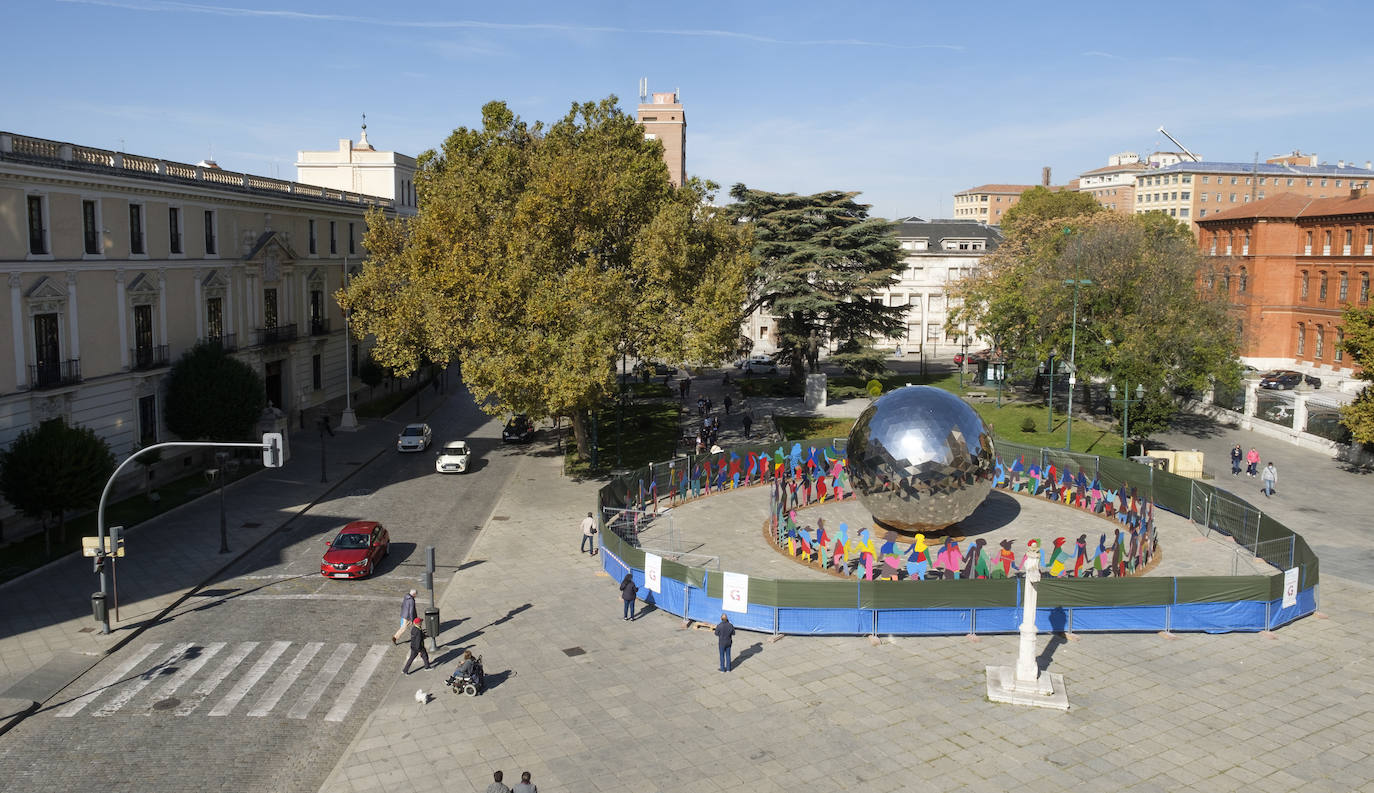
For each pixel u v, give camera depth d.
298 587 29.39
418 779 18.00
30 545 32.81
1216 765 18.53
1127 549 30.41
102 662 23.62
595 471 46.53
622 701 21.38
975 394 70.81
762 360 82.81
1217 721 20.38
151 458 41.53
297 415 57.69
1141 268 54.34
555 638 25.22
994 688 21.50
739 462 42.06
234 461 45.06
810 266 63.69
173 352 44.44
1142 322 51.88
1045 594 25.02
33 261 35.09
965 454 29.89
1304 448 52.28
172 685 22.27
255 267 52.16
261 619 26.64
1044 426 58.19
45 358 36.31
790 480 38.03
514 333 39.72
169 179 43.59
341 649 24.50
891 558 27.73
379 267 53.47
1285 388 71.12
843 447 43.56
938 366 88.50
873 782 17.89
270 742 19.55
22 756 18.86
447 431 58.34
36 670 22.88
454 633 25.61
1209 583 25.22
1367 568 31.23
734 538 33.78
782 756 18.88
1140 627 25.30
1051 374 57.22
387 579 30.25
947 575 27.33
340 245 64.56
